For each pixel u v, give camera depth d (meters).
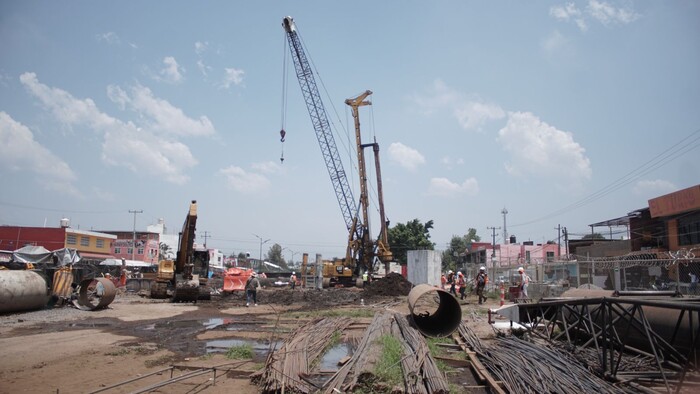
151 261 84.00
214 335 14.29
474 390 8.25
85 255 61.19
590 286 14.81
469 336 12.56
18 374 9.12
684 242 31.50
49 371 9.38
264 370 8.73
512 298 23.73
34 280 20.12
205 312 21.95
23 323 16.84
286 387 7.84
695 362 7.52
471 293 32.66
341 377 8.26
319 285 44.09
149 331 15.26
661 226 34.47
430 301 24.72
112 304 25.59
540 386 7.70
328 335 13.04
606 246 41.00
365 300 30.73
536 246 73.69
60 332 14.77
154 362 10.24
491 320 14.77
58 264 29.47
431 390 7.53
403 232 78.44
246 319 18.88
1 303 18.42
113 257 68.19
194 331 15.23
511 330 12.77
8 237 56.12
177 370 9.53
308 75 52.00
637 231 37.69
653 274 28.20
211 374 9.17
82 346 12.14
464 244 106.00
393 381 8.05
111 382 8.56
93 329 15.63
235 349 11.14
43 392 7.91
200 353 11.45
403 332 12.74
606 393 7.33
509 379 8.16
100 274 37.16
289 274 80.38
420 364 8.98
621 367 8.73
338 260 49.88
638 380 8.02
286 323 17.44
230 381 8.70
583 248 44.81
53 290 22.69
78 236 60.03
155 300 29.67
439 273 38.22
